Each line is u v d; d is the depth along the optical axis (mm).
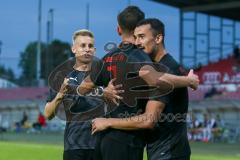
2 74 112812
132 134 11234
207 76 88875
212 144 62969
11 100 100688
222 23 101125
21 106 97750
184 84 11258
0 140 64438
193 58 98125
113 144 11180
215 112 76625
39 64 114688
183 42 97688
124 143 11172
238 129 71938
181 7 93500
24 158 38188
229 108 75938
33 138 70000
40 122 87188
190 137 69812
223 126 72125
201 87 85250
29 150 45250
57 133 84188
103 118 11312
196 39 98188
